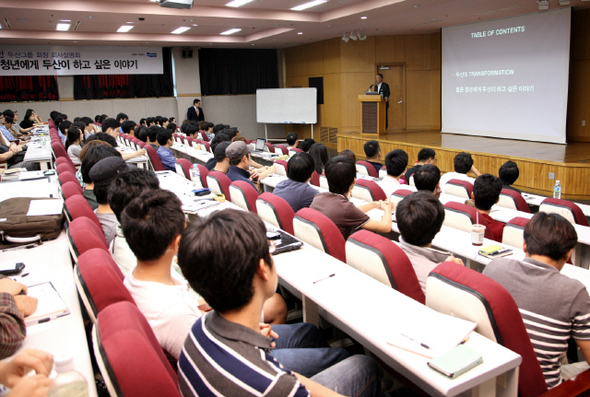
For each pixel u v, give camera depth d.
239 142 4.08
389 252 1.74
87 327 1.82
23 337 1.30
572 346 2.27
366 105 11.52
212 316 1.01
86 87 13.83
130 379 0.93
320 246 2.21
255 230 0.96
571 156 7.61
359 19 9.97
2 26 10.20
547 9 8.88
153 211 1.40
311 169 3.34
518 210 3.59
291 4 9.05
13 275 1.91
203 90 15.16
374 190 3.63
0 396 0.96
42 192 3.22
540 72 9.62
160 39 12.37
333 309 1.53
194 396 0.96
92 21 9.57
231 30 11.76
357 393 1.34
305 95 14.19
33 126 11.55
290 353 1.57
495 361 1.23
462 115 11.59
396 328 1.39
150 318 1.38
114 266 1.49
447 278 1.48
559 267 1.71
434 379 1.15
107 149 2.94
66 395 0.89
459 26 11.27
